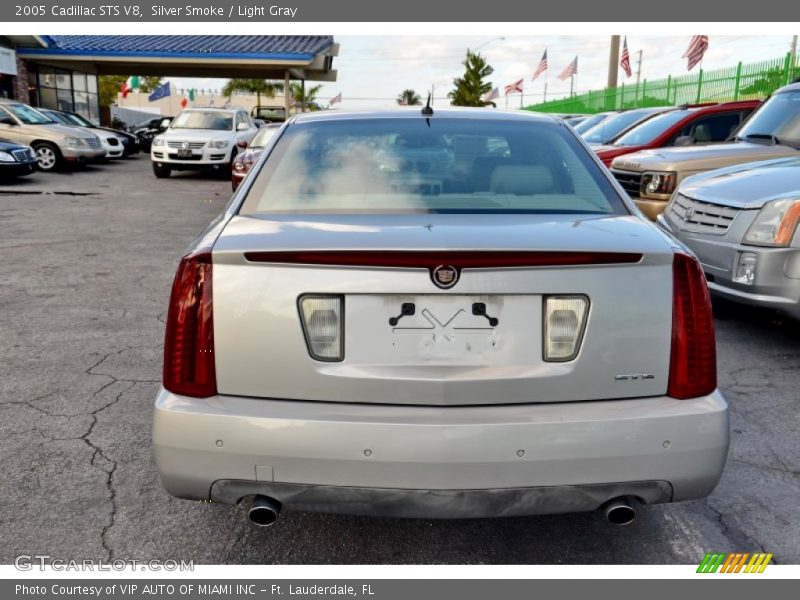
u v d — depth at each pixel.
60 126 19.25
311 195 2.64
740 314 5.73
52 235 9.45
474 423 2.09
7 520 2.80
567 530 2.81
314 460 2.11
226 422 2.12
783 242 4.50
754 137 7.90
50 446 3.42
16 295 6.26
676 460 2.17
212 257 2.16
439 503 2.13
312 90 61.84
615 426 2.12
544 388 2.16
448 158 2.85
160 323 5.48
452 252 2.09
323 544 2.72
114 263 7.70
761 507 2.97
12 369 4.42
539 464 2.11
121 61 25.84
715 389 2.27
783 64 16.78
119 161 23.81
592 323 2.16
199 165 17.98
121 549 2.65
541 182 2.76
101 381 4.25
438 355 2.16
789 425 3.72
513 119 3.21
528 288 2.13
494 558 2.64
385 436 2.08
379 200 2.61
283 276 2.14
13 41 24.50
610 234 2.32
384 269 2.12
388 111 3.26
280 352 2.15
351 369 2.15
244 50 26.78
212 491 2.19
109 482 3.10
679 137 10.13
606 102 27.17
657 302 2.20
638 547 2.70
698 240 5.08
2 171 15.27
